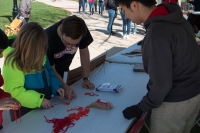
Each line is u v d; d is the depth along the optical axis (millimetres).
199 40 4398
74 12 16047
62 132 1715
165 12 1566
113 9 8461
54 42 2285
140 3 1585
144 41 1601
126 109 1896
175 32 1531
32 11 15047
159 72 1508
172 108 1688
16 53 1854
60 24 2268
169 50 1495
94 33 8945
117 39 8070
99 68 3104
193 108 1763
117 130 1750
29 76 2029
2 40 1672
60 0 26203
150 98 1625
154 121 1811
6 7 16469
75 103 2150
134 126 1843
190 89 1663
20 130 1735
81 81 2666
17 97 1911
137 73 2926
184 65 1615
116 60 3457
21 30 1831
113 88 2389
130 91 2410
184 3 8680
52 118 1896
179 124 1775
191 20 5473
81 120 1868
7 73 1899
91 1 14656
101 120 1871
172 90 1662
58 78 2373
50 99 2219
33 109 2070
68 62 2576
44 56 1958
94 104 2092
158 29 1510
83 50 2609
